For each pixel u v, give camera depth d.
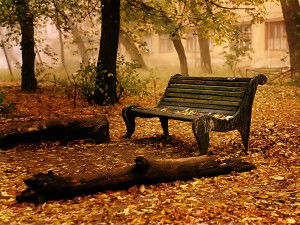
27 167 6.83
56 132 8.31
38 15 17.17
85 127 8.43
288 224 4.40
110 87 14.39
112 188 5.53
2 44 20.91
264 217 4.61
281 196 5.27
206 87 8.16
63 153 7.72
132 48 29.11
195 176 6.06
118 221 4.57
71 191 5.26
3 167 6.83
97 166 6.79
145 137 9.18
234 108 7.57
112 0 14.18
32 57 19.59
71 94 15.36
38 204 5.13
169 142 8.60
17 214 4.87
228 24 15.96
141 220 4.54
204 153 7.14
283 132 9.05
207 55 28.58
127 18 18.78
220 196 5.35
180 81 8.77
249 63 32.91
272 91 17.61
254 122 10.80
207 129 7.12
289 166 6.72
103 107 13.81
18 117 12.30
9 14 16.17
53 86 21.30
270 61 32.19
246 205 4.98
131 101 15.45
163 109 8.54
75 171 6.52
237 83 7.69
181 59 25.14
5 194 5.52
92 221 4.59
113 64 14.38
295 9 21.98
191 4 15.91
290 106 13.54
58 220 4.64
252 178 6.11
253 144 8.07
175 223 4.44
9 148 8.08
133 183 5.64
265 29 32.31
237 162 6.44
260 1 16.52
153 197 5.34
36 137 8.21
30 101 15.69
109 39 14.27
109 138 8.67
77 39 30.47
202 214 4.68
